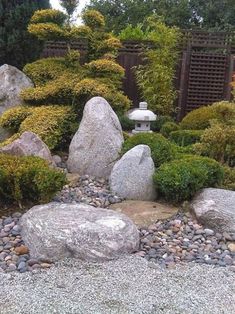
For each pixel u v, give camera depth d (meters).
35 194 4.30
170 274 3.29
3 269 3.33
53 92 6.26
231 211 4.19
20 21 6.97
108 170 5.30
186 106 10.88
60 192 4.72
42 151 5.04
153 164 4.85
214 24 18.66
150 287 3.07
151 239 3.88
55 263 3.38
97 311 2.74
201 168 4.66
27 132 5.09
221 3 18.45
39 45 7.40
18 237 3.75
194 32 10.64
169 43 10.16
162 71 10.03
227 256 3.72
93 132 5.34
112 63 6.58
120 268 3.31
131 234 3.64
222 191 4.52
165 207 4.52
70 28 6.84
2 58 7.12
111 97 6.17
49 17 6.67
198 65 10.71
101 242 3.45
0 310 2.75
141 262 3.44
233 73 10.54
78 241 3.42
